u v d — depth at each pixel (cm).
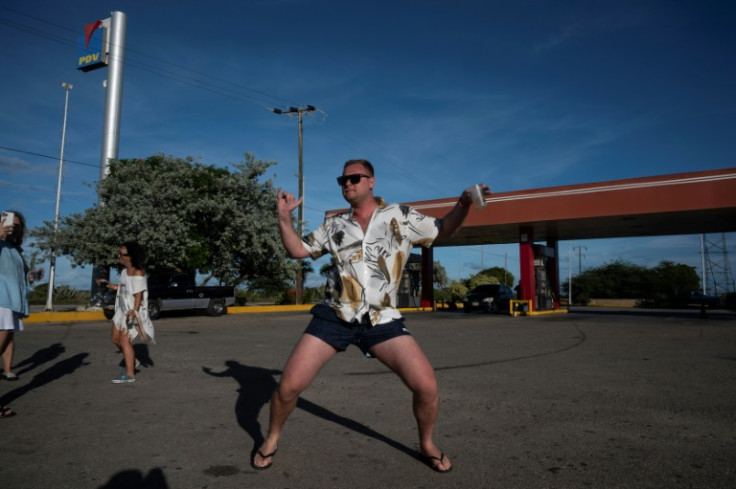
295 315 1986
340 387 555
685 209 1680
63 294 3219
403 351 284
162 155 2098
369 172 298
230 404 474
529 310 2025
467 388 547
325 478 296
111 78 2425
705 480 292
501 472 305
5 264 451
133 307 578
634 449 346
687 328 1330
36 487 280
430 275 2653
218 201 2078
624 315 2084
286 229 300
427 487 283
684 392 523
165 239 1805
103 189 1889
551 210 1933
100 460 323
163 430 390
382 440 368
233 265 2311
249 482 290
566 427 399
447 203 2125
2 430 387
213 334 1190
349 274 287
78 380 594
